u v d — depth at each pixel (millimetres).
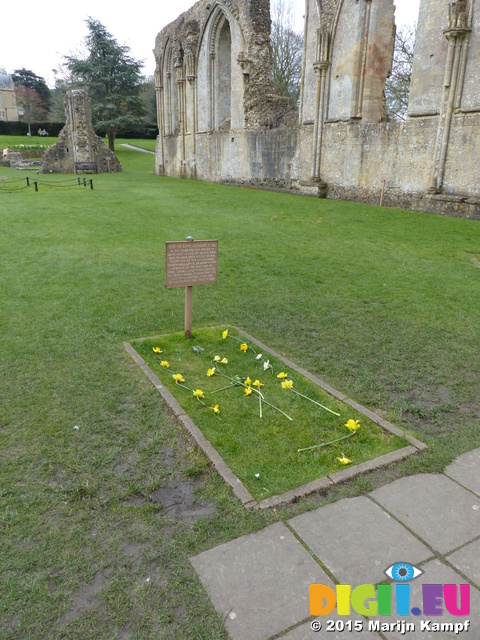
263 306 6219
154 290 6738
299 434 3381
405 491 2869
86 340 4977
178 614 2096
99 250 9070
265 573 2293
